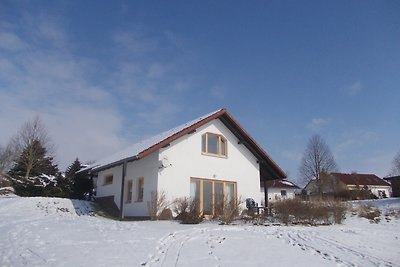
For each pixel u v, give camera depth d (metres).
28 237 9.12
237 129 19.75
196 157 18.16
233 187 19.31
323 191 43.47
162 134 21.42
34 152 35.59
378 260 8.43
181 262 7.17
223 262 7.34
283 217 14.80
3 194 26.73
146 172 17.67
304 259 7.98
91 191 25.59
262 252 8.45
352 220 17.11
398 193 38.00
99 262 6.83
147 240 9.21
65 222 12.11
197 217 13.87
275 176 21.50
